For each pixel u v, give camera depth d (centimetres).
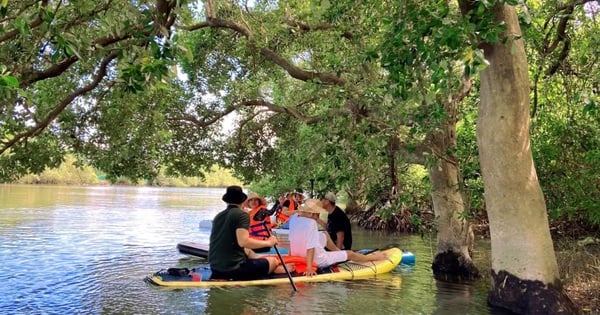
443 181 789
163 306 567
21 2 356
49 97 750
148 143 855
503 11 504
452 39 399
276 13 918
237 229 663
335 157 648
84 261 891
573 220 1153
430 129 620
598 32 713
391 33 485
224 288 643
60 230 1355
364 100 642
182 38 918
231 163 1221
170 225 1584
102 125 794
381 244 1332
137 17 362
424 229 793
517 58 518
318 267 743
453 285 714
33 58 423
